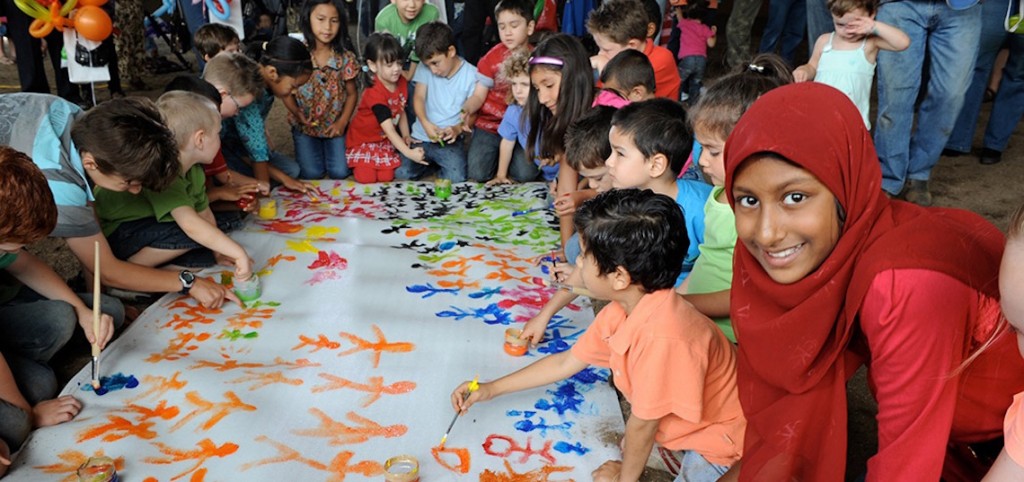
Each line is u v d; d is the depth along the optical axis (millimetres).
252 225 4102
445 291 3395
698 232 2852
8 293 2885
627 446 2121
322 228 4094
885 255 1459
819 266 1567
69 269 3779
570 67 3643
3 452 2195
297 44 4656
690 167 3488
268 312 3174
